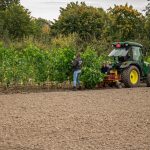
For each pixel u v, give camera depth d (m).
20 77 23.31
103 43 35.03
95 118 13.45
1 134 11.28
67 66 24.19
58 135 11.18
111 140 10.70
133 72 24.92
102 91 21.52
